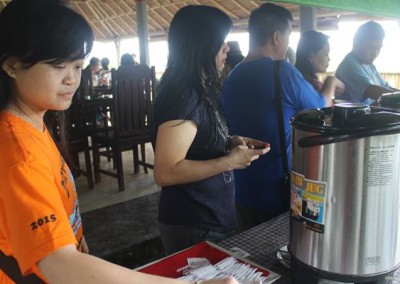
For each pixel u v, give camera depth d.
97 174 3.43
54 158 0.66
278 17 1.44
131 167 3.92
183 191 1.07
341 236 0.63
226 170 1.01
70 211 0.70
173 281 0.51
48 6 0.52
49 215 0.48
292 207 0.70
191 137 0.98
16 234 0.48
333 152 0.60
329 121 0.65
